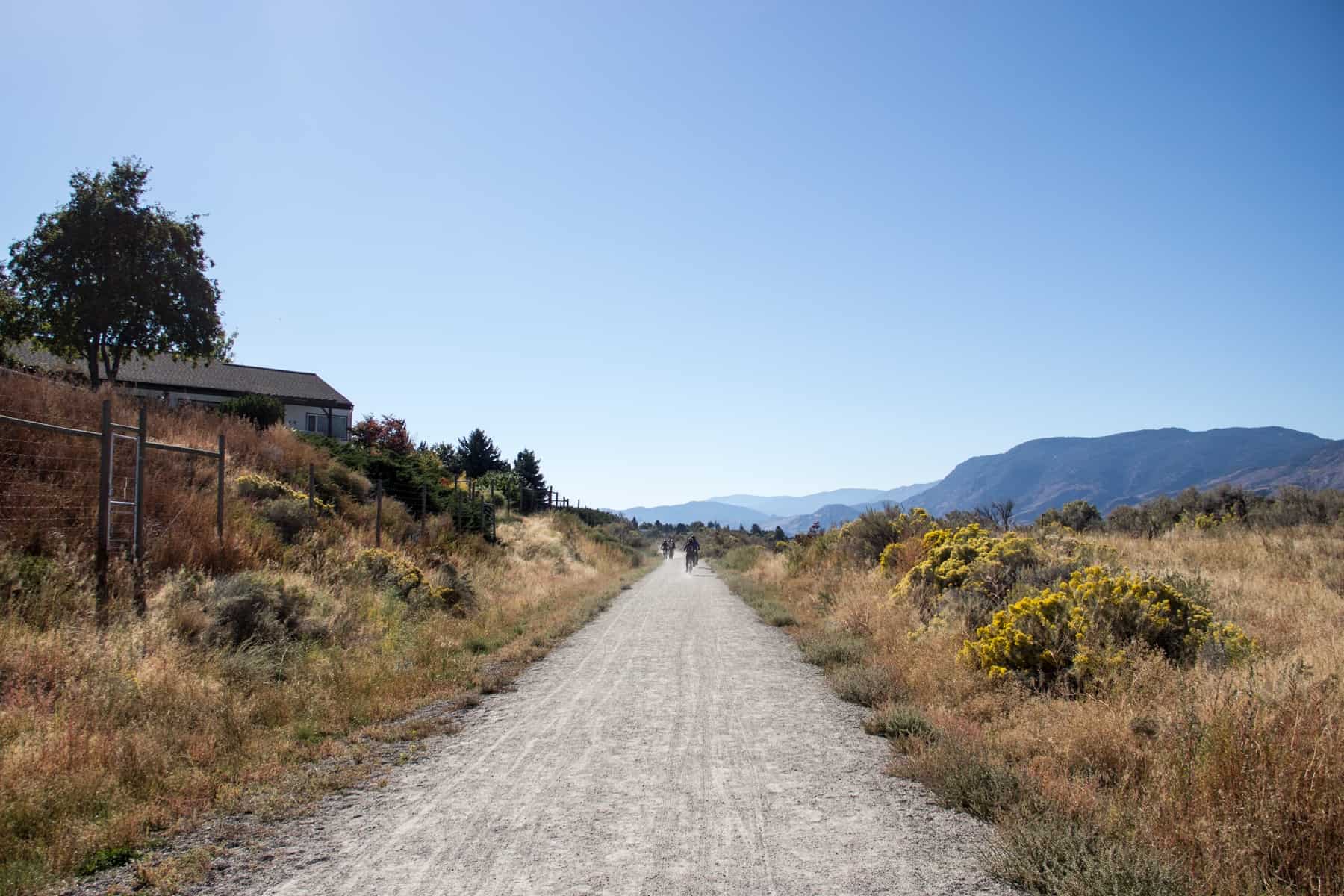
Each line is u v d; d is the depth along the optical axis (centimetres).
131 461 1350
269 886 422
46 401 1431
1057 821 466
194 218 3066
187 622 922
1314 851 411
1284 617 1077
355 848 473
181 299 2992
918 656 995
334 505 1920
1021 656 849
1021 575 1154
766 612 1781
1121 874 388
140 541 1095
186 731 671
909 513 2078
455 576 1716
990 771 561
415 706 870
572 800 561
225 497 1477
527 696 938
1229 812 446
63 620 822
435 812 537
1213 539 2167
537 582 2331
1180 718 571
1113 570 1195
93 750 582
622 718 819
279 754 658
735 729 773
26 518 1057
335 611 1173
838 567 2052
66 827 483
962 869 439
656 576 3641
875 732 755
